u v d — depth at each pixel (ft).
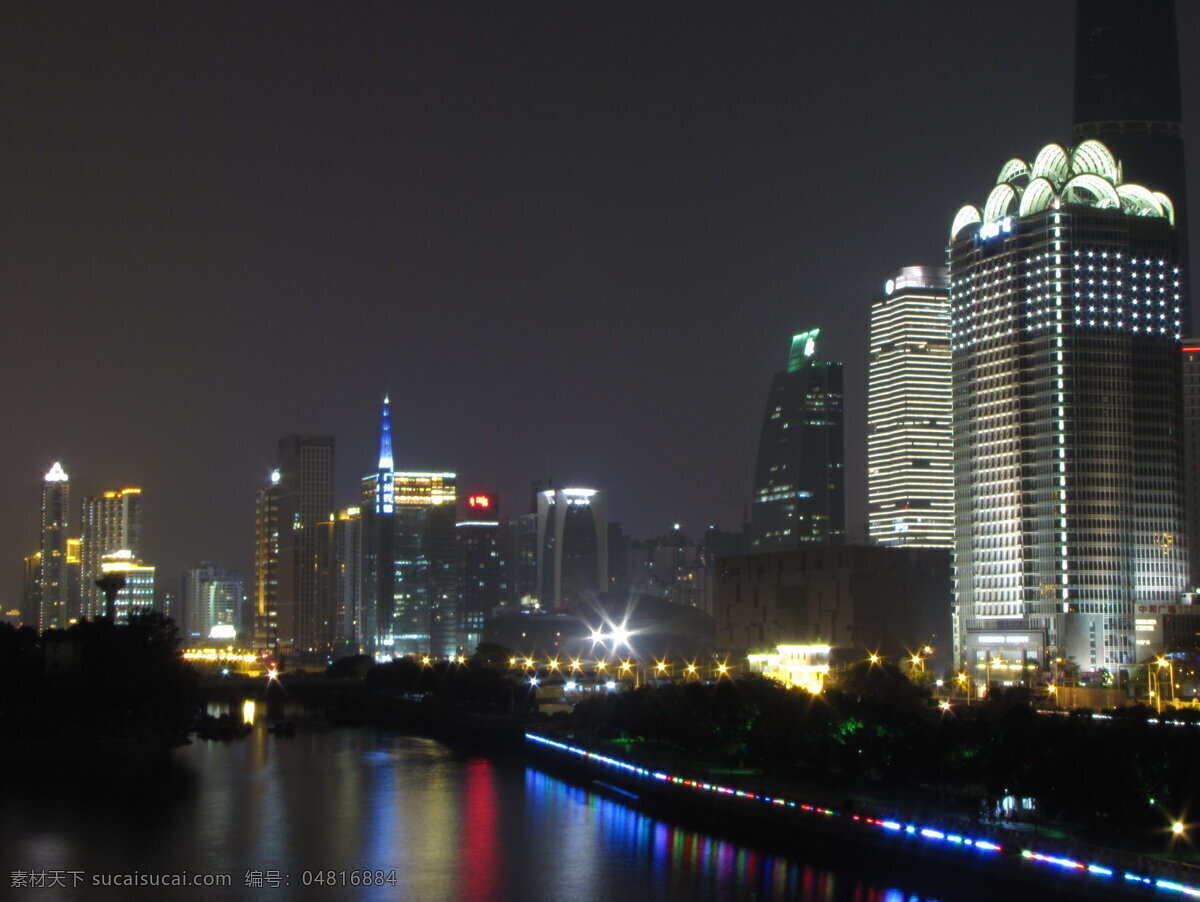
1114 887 583.58
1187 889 557.33
